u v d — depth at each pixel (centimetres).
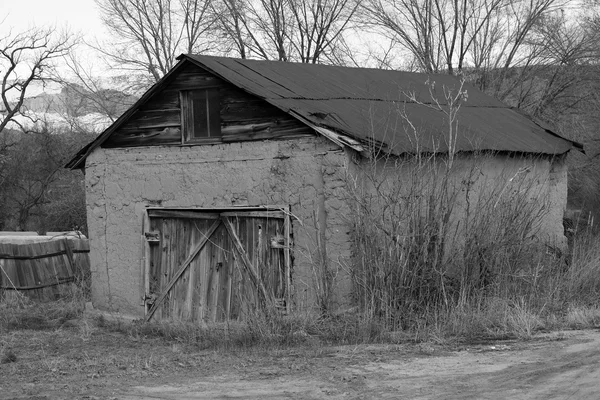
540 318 1184
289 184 1314
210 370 977
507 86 2988
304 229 1295
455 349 1019
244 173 1369
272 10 3250
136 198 1509
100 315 1540
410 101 1623
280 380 885
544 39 2884
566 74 2827
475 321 1138
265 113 1346
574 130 2581
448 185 1302
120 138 1529
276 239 1331
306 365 962
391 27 3027
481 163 1416
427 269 1208
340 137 1240
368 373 894
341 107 1396
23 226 3756
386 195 1233
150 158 1491
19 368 1077
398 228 1200
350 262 1233
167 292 1468
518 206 1341
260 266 1323
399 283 1188
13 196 3822
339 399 782
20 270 1848
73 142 3922
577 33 2873
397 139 1283
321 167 1273
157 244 1489
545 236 1667
